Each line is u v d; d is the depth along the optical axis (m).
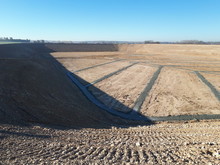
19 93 14.11
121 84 26.09
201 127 12.10
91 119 13.91
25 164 5.16
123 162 5.66
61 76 28.38
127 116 16.33
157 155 6.39
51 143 7.32
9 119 9.93
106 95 21.78
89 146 7.35
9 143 6.75
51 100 15.40
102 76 31.17
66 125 11.38
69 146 7.11
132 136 9.55
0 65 21.69
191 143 7.87
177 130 11.21
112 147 7.27
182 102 18.91
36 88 17.05
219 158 5.98
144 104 18.78
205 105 17.98
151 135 9.84
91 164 5.41
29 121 10.60
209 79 26.62
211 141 8.09
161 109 17.50
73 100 18.00
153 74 30.84
